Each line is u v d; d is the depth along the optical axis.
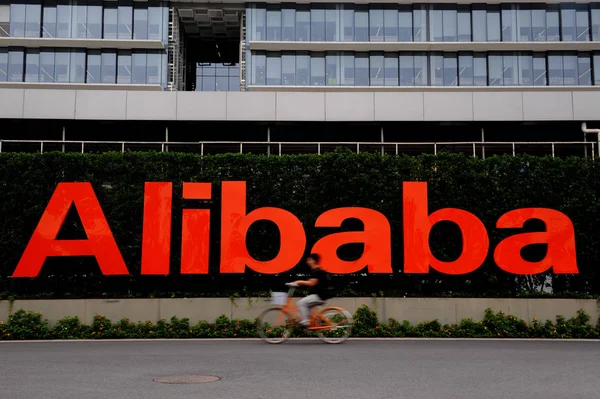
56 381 8.12
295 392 7.32
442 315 15.38
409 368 9.27
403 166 16.69
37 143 24.30
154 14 40.28
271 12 40.56
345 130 25.25
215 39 45.34
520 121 23.98
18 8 39.91
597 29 40.41
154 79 39.88
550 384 7.95
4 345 13.26
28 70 39.62
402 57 40.59
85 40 39.28
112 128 25.03
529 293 15.98
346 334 13.09
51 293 15.91
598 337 14.92
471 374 8.72
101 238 15.83
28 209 16.14
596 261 16.30
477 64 40.59
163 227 15.93
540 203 16.48
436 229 16.55
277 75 40.31
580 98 23.77
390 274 16.41
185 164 16.69
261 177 16.66
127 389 7.52
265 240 16.45
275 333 13.14
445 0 40.53
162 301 15.34
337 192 16.52
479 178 16.58
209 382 8.00
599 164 16.64
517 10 40.62
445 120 24.02
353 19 40.66
